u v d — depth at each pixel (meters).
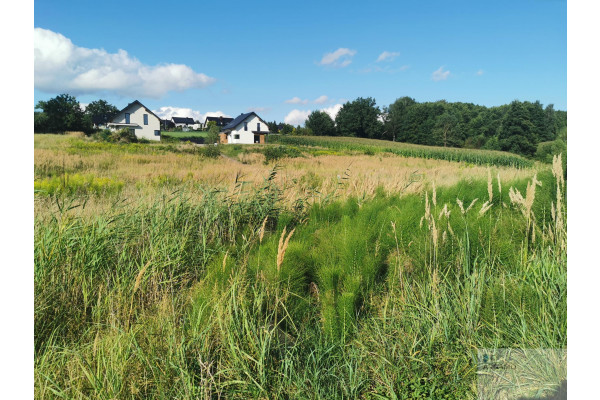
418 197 6.81
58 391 2.25
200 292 3.20
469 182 8.64
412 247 3.94
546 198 4.66
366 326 2.85
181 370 2.23
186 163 21.14
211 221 4.94
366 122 85.81
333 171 15.77
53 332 2.79
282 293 3.32
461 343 2.47
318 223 5.54
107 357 2.46
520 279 3.06
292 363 2.42
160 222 4.58
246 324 2.60
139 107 55.66
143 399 2.23
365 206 5.92
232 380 2.30
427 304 2.91
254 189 6.48
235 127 69.06
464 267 3.31
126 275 3.63
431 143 80.62
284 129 92.81
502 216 4.81
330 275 3.46
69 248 3.69
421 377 2.25
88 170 15.18
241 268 3.54
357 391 2.28
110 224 4.37
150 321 2.90
